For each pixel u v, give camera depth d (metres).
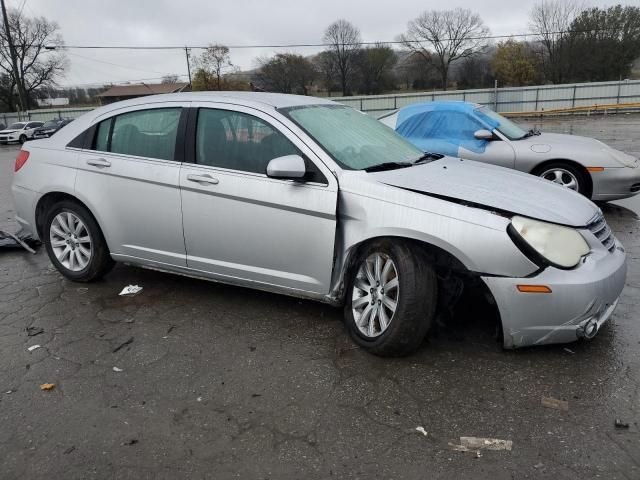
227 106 3.90
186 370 3.30
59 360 3.45
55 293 4.57
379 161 3.78
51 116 49.00
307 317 3.98
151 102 4.22
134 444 2.64
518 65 59.03
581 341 3.45
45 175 4.59
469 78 67.56
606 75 54.41
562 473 2.36
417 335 3.22
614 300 3.22
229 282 4.02
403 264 3.19
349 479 2.37
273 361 3.37
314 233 3.49
